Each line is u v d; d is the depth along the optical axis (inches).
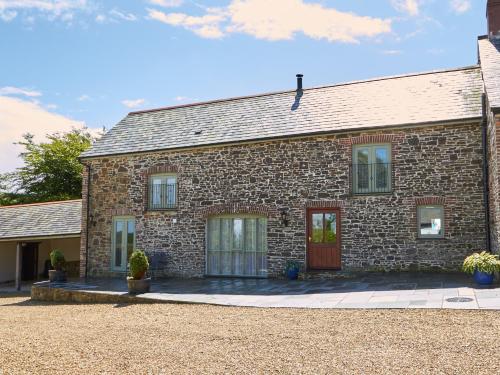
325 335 298.8
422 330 292.4
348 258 556.7
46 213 803.4
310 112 625.0
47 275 914.1
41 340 329.1
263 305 415.2
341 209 562.9
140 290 526.0
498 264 422.9
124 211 690.2
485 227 502.6
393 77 646.5
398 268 534.6
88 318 419.2
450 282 454.0
